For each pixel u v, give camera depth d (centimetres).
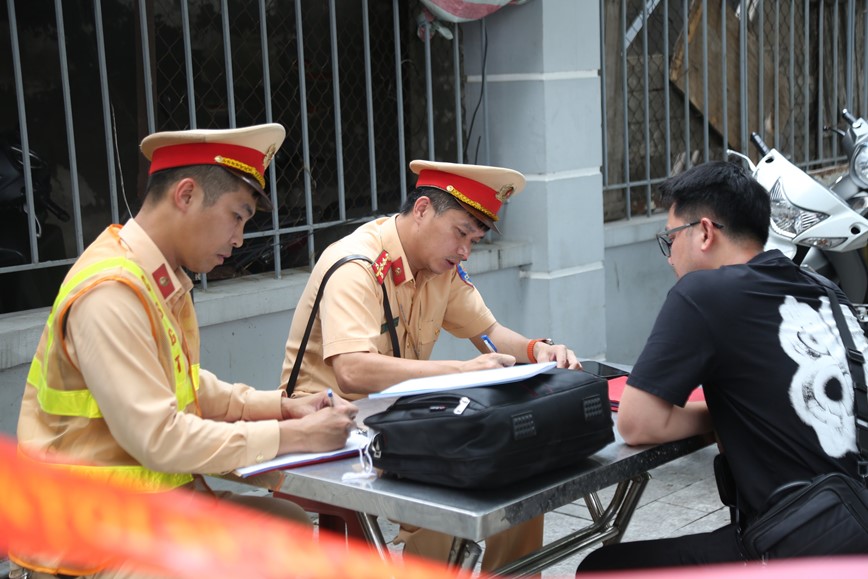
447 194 295
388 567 230
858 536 218
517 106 539
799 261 441
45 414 229
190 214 234
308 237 481
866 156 482
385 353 303
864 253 475
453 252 298
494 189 296
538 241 545
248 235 451
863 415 233
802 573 213
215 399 263
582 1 545
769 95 728
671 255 262
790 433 231
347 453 235
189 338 251
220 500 243
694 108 674
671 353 236
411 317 311
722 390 238
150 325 226
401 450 213
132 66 481
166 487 230
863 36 788
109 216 482
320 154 523
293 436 232
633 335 638
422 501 204
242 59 507
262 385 449
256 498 251
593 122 560
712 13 673
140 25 466
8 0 380
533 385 221
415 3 537
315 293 299
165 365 233
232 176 236
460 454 205
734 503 248
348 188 536
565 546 271
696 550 244
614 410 272
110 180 412
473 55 547
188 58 430
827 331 239
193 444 221
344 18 527
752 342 234
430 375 271
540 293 550
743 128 682
